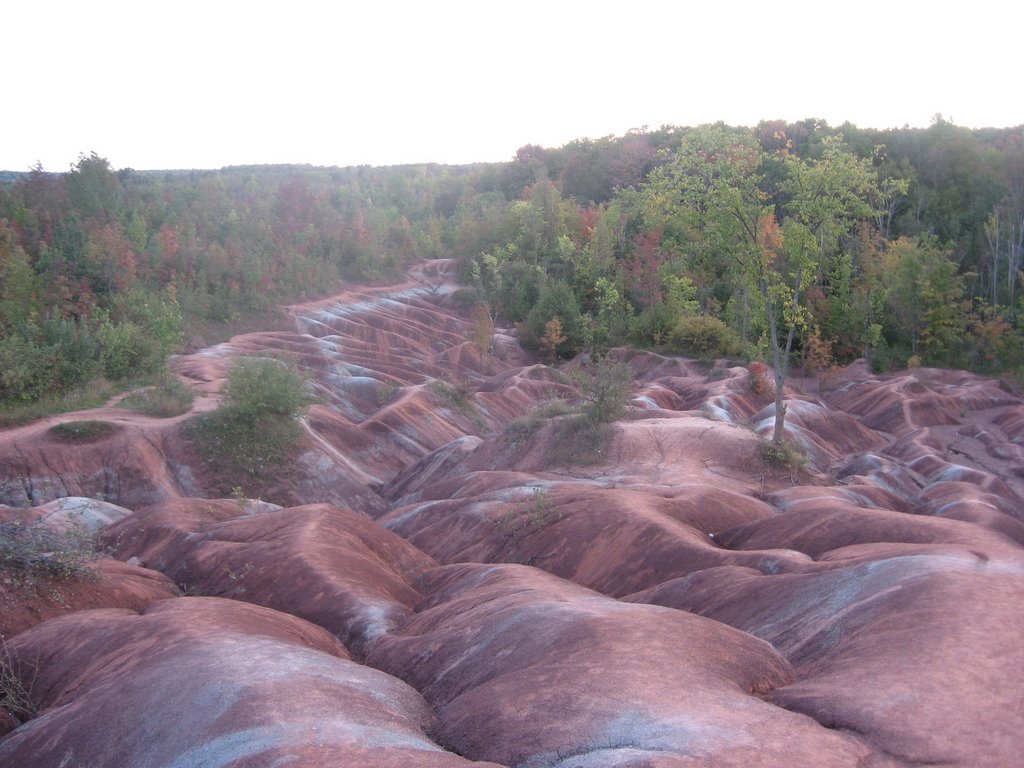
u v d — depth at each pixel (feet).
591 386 97.86
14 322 138.00
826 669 31.14
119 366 128.88
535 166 395.75
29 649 37.81
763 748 23.43
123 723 29.12
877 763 23.70
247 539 60.34
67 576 44.78
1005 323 198.49
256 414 103.65
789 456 88.07
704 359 182.91
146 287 185.78
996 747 23.67
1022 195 250.57
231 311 188.85
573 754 24.66
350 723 26.61
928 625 31.04
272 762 23.75
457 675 35.04
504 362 206.18
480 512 72.54
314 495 101.50
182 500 70.95
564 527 65.16
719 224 87.76
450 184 432.66
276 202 306.76
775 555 50.21
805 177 85.15
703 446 91.35
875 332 194.39
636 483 81.92
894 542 52.95
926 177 279.49
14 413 102.37
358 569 54.75
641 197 264.52
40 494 88.58
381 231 294.05
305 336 183.93
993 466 122.01
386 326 210.59
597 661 29.71
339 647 44.62
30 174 232.73
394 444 124.57
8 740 31.53
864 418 154.61
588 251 249.14
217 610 40.91
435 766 23.13
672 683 27.78
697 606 46.42
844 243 229.25
